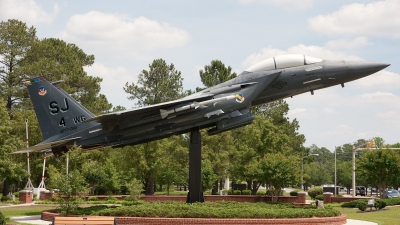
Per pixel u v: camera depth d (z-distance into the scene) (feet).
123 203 128.67
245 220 68.49
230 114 87.66
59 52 209.46
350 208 121.49
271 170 133.18
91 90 206.59
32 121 174.50
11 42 191.31
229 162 182.50
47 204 126.62
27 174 138.72
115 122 84.33
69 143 87.86
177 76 199.21
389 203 127.54
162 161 165.89
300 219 70.85
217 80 210.79
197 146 87.61
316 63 90.99
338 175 336.90
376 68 89.76
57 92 88.74
